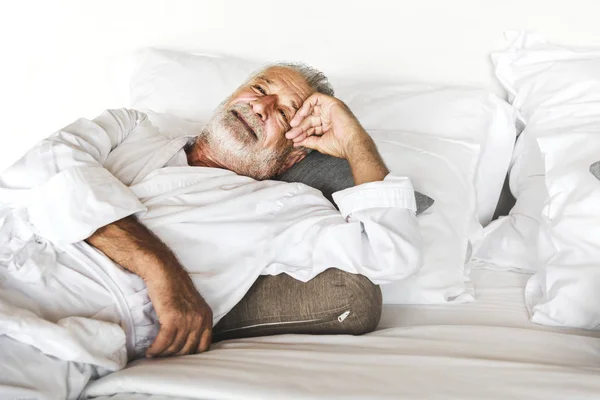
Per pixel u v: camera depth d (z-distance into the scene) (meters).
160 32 2.03
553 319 1.37
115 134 1.45
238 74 1.86
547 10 1.86
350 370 1.10
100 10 2.02
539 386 1.05
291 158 1.56
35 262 1.17
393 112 1.77
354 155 1.47
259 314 1.35
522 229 1.65
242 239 1.35
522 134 1.79
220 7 1.99
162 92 1.85
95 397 1.08
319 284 1.32
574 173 1.43
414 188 1.57
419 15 1.92
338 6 1.94
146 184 1.36
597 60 1.74
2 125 2.10
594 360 1.24
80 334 1.08
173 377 1.05
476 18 1.89
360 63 1.97
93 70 2.06
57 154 1.29
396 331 1.33
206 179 1.42
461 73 1.93
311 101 1.52
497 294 1.53
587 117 1.65
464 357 1.19
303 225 1.38
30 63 2.07
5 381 1.01
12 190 1.24
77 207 1.20
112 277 1.22
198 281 1.30
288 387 1.01
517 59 1.84
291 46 1.99
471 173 1.68
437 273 1.49
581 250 1.37
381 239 1.33
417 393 1.02
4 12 2.04
